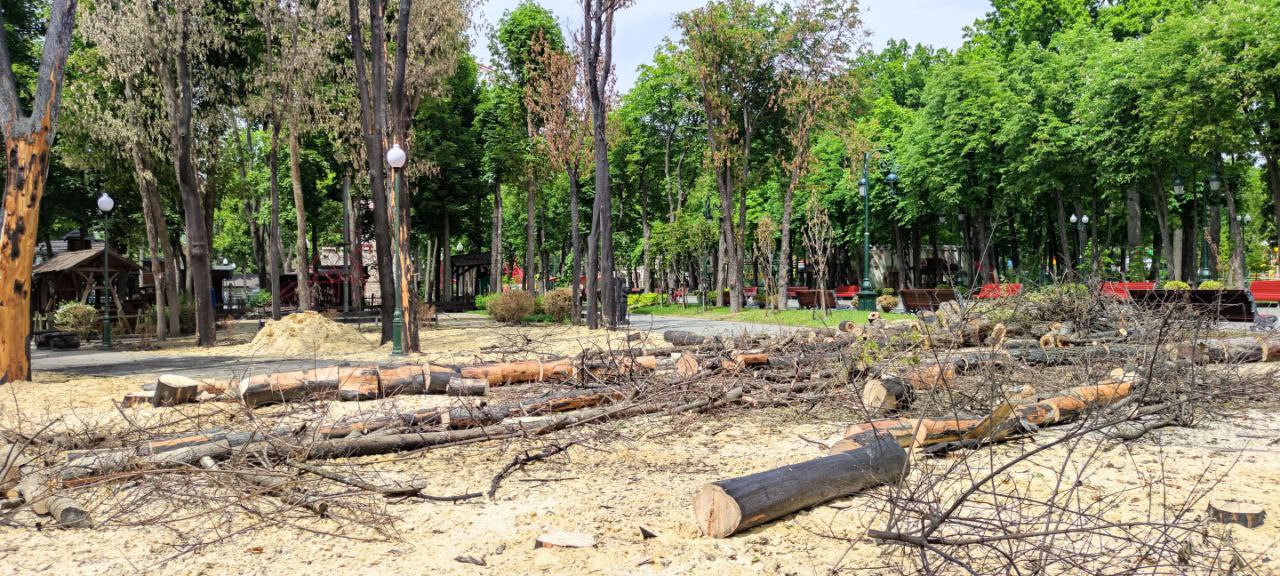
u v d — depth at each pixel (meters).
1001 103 33.53
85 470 5.00
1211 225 35.34
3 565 3.62
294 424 6.75
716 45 30.31
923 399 7.24
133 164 24.92
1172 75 27.19
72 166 24.05
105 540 3.98
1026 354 9.50
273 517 4.33
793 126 31.28
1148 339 9.50
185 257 37.84
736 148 31.00
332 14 25.81
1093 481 4.86
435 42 23.08
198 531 4.10
